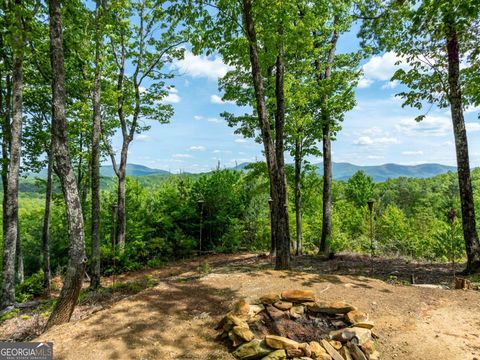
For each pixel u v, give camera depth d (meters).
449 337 4.80
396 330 4.95
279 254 8.12
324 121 12.23
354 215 20.72
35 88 12.80
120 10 11.27
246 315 4.79
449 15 6.91
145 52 14.77
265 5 7.62
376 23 10.34
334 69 13.31
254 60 7.98
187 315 5.21
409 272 8.81
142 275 12.71
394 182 44.09
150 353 4.11
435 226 16.75
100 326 4.79
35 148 14.11
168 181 20.70
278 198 8.15
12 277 9.09
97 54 9.89
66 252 16.66
